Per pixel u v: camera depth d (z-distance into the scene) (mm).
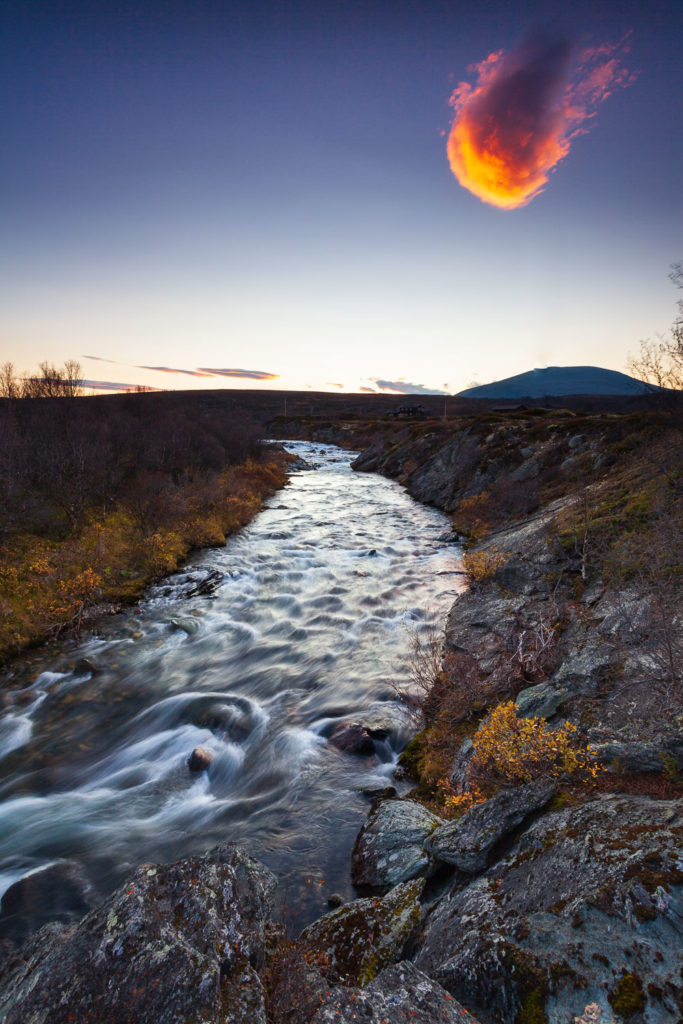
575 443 27266
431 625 13898
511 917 4102
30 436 25312
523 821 5434
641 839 4270
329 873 6410
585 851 4406
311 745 9188
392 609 15250
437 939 4508
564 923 3764
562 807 5312
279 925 4410
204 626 14422
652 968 3270
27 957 3648
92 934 3469
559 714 7465
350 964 4465
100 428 31125
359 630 13922
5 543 16406
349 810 7605
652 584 9492
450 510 30219
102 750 9344
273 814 7590
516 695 8938
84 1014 2941
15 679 11656
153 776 8617
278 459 52031
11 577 14625
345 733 9273
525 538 16344
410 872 5906
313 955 4562
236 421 55531
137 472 27562
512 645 10516
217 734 9695
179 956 3227
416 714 9828
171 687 11328
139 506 22297
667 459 16391
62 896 6227
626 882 3846
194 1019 2924
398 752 9000
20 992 3193
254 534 24828
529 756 6312
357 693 10805
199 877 4113
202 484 28484
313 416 118188
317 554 21422
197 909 3742
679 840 4066
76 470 22625
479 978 3666
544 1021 3197
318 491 38281
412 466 43281
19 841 7184
